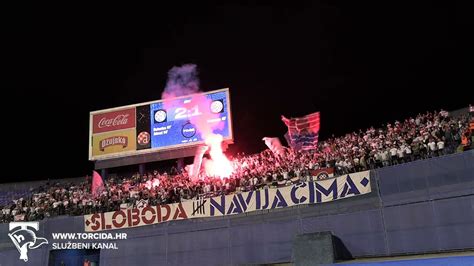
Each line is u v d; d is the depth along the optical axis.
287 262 22.00
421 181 19.80
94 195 31.19
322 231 21.47
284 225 22.58
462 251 18.12
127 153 33.75
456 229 18.48
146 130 33.94
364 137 29.45
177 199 26.80
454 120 26.55
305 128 33.41
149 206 25.56
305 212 22.34
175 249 24.38
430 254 18.69
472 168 18.61
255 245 22.95
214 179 28.12
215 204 24.42
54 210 29.33
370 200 20.95
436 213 19.12
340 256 20.69
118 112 34.88
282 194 23.02
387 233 20.14
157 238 24.86
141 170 34.53
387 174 20.80
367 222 20.72
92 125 35.06
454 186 18.91
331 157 26.25
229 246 23.45
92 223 26.02
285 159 29.70
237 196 24.05
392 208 20.30
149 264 24.53
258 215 23.42
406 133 26.84
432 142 23.19
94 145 34.59
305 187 22.58
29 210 30.30
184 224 24.67
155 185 31.17
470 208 18.34
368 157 24.39
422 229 19.33
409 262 16.03
